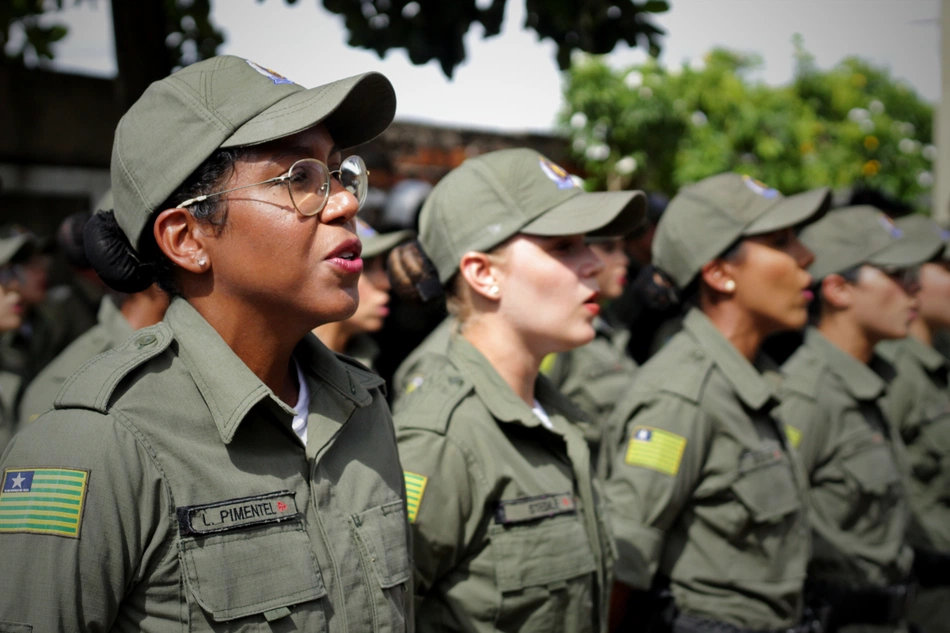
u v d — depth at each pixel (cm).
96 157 770
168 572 122
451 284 223
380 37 395
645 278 321
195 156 130
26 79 720
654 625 267
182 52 447
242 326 139
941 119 563
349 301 138
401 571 145
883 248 356
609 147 1011
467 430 198
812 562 333
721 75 1085
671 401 265
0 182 593
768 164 1104
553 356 423
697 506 268
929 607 421
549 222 206
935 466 433
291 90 136
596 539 210
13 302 418
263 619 125
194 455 128
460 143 936
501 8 388
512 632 195
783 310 287
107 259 142
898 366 446
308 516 136
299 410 148
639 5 394
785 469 276
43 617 115
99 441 122
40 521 118
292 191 133
